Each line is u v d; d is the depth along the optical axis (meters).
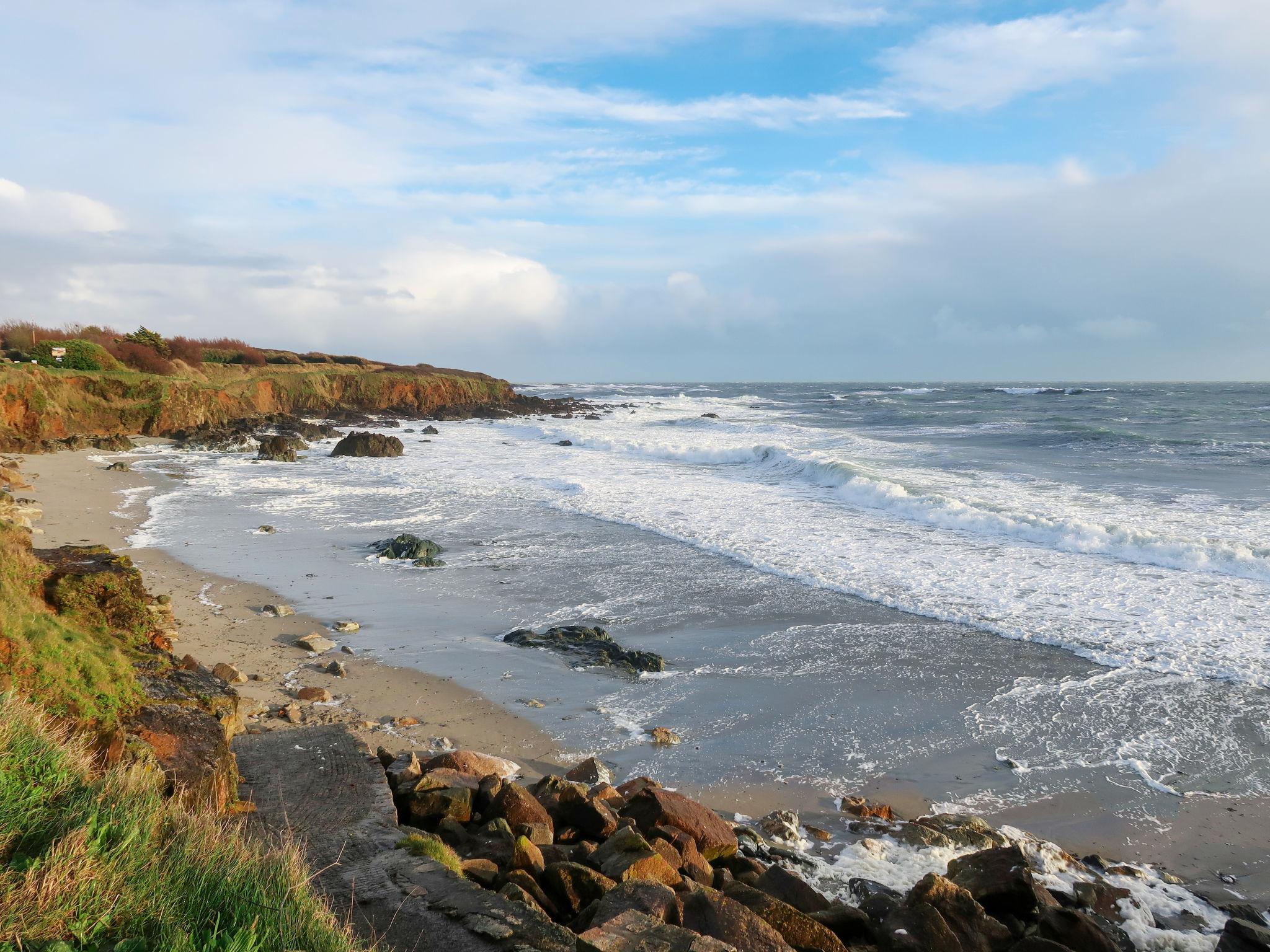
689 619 13.24
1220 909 6.02
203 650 10.91
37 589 7.61
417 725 8.91
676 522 20.69
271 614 12.83
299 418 53.22
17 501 20.53
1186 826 7.27
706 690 10.30
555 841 6.32
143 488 25.70
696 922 4.60
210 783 5.55
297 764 6.74
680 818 6.21
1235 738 8.92
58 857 3.30
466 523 20.91
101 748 5.36
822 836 6.88
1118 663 11.12
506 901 4.55
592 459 35.75
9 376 35.97
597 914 4.51
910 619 13.13
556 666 10.99
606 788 7.09
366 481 28.45
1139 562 16.42
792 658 11.45
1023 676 10.73
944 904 5.26
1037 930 5.26
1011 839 6.81
